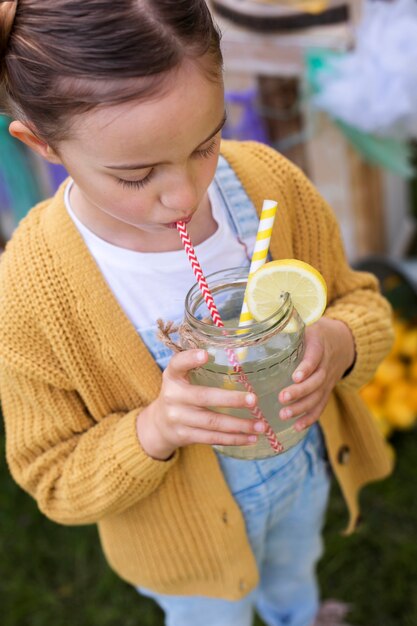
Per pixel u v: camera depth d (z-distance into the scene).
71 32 0.83
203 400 0.98
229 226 1.20
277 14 2.15
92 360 1.17
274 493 1.38
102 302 1.13
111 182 0.92
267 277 0.97
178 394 1.00
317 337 1.10
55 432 1.22
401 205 2.85
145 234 1.12
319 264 1.32
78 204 1.12
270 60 2.24
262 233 1.00
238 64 2.28
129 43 0.81
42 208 1.20
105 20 0.82
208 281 1.08
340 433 1.47
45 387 1.19
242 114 2.37
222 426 1.02
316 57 2.18
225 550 1.34
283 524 1.56
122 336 1.15
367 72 2.11
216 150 0.97
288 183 1.27
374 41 2.09
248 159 1.25
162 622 2.10
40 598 2.20
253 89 2.32
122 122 0.85
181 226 0.97
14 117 0.99
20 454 1.25
